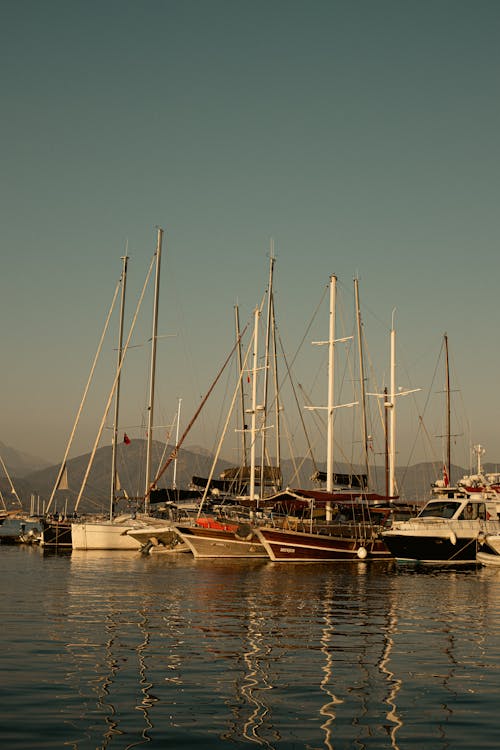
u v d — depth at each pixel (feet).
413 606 79.00
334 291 171.63
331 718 36.55
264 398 197.36
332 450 165.89
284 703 39.06
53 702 38.34
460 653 52.42
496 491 152.87
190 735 33.78
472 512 140.05
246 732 34.32
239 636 58.59
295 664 48.29
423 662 49.26
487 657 51.01
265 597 85.66
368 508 158.81
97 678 43.50
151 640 56.03
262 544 148.25
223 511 161.38
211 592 90.33
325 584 101.91
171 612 71.92
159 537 167.43
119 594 87.04
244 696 40.32
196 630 61.11
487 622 67.51
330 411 167.22
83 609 73.36
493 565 131.95
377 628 63.57
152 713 36.91
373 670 46.73
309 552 140.15
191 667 46.91
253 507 160.76
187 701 39.11
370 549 144.36
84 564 136.56
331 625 65.00
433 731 34.76
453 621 68.03
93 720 35.63
